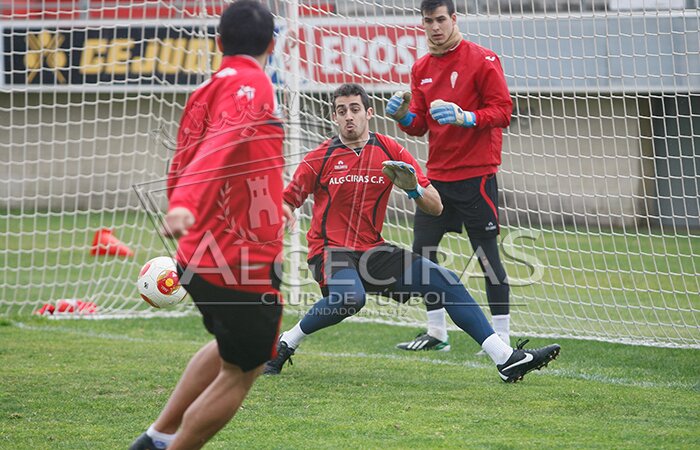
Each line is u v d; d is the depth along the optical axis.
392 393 17.45
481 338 18.20
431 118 21.34
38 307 28.84
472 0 37.94
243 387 11.60
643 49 33.53
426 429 14.62
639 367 20.47
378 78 30.91
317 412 15.87
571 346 23.19
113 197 53.31
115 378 18.62
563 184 44.44
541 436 14.12
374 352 22.41
